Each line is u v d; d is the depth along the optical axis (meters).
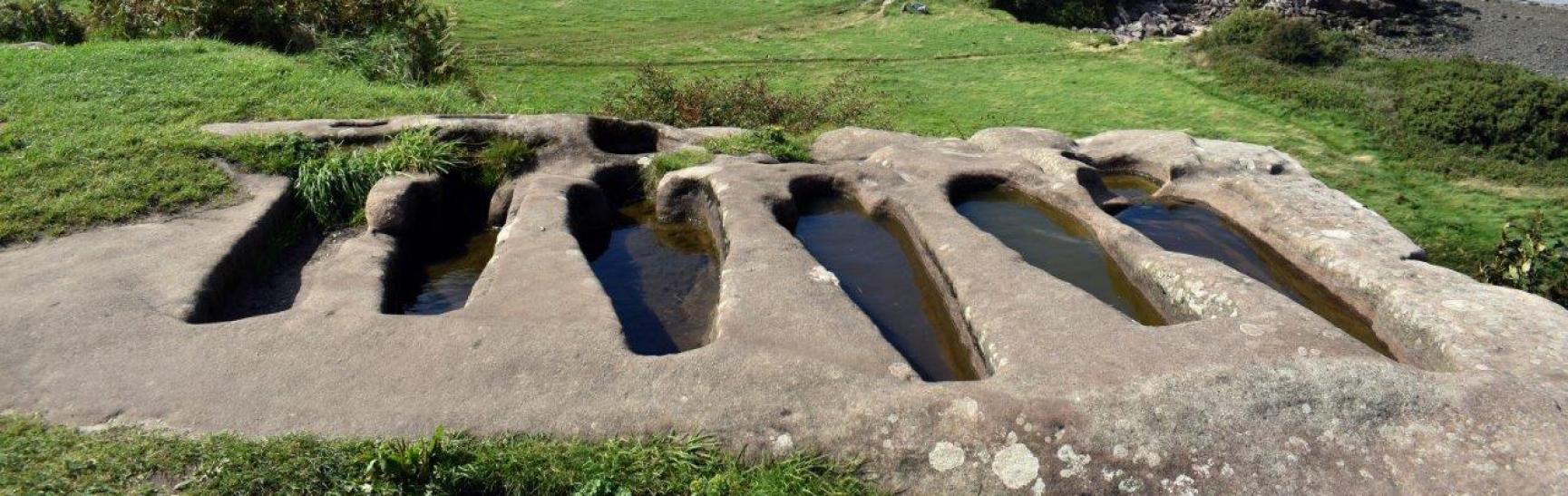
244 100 10.12
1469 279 5.82
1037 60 27.16
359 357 4.88
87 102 9.60
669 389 4.60
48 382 4.70
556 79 23.36
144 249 6.20
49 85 10.08
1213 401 4.38
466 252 7.49
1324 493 4.12
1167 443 4.25
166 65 11.12
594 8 33.34
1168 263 6.02
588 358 4.82
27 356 4.89
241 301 6.29
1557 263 8.52
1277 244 6.88
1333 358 4.64
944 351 5.54
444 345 4.96
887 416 4.39
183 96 10.03
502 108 13.45
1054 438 4.26
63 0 20.84
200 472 4.06
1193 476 4.17
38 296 5.49
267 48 13.28
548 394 4.59
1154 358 4.71
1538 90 18.05
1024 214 7.64
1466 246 13.29
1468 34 33.00
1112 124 20.55
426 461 4.07
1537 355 4.82
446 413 4.48
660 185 7.70
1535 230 9.13
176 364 4.84
